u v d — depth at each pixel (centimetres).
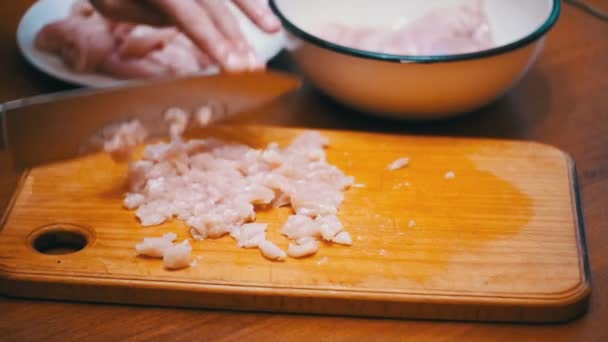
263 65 70
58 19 84
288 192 68
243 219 67
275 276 63
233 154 72
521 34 80
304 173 70
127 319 62
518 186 70
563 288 62
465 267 64
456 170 71
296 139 73
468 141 73
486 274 63
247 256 64
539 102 79
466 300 62
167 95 71
